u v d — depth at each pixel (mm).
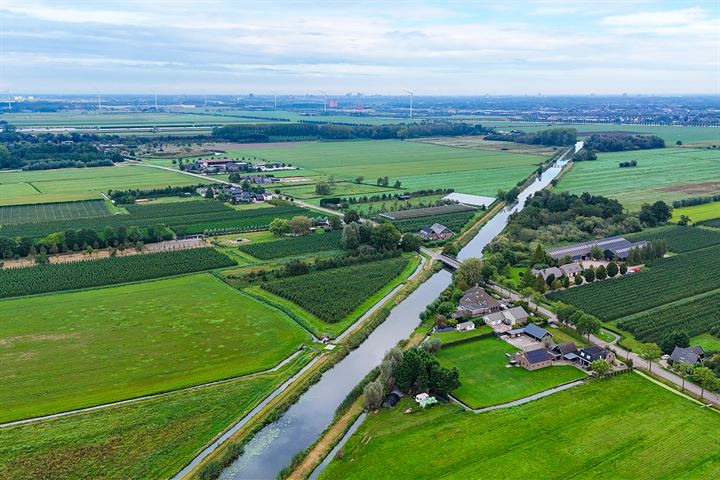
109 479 109188
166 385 142375
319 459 115750
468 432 123375
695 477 108562
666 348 156875
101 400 135375
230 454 116250
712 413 129125
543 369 152000
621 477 108875
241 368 151375
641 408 131500
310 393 142125
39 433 122438
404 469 112000
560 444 118750
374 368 152625
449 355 160375
